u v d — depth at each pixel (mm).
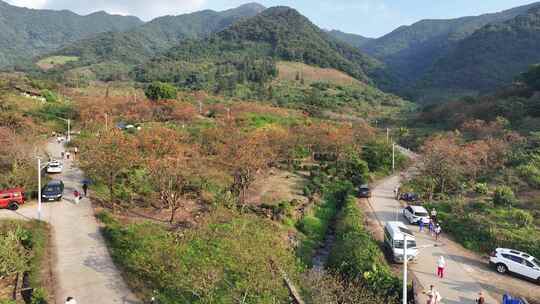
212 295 20922
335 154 69688
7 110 70188
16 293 21094
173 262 23422
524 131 73250
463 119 99500
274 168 62656
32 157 44312
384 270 27594
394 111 161625
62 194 39156
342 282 25516
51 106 91188
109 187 40562
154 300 21219
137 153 39094
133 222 32656
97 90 147125
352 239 32281
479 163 53531
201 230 27469
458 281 28000
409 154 78438
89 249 27641
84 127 76438
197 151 47312
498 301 25344
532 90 103875
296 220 40500
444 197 47375
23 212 34062
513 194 43094
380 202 48719
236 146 47062
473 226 36969
